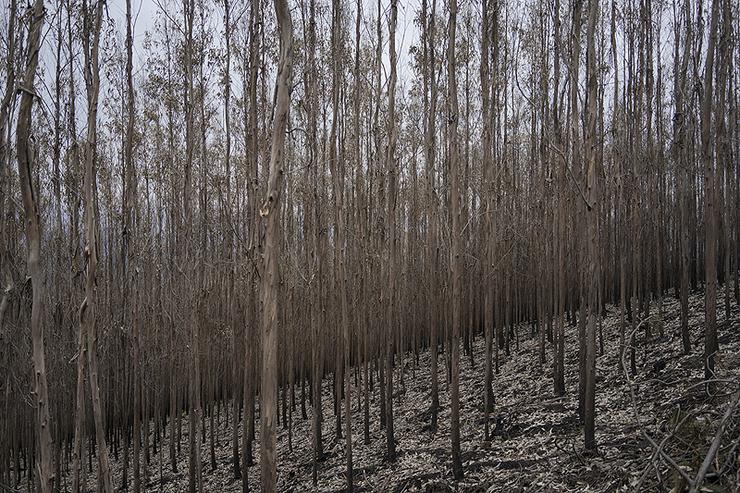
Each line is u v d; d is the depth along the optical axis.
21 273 11.62
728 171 18.36
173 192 15.83
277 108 6.52
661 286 19.61
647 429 9.32
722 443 6.39
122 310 16.88
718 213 16.83
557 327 14.55
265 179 12.05
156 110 16.77
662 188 19.64
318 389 14.35
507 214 21.86
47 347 13.55
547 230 17.52
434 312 14.88
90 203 8.55
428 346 26.95
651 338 15.52
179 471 18.61
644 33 19.48
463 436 13.40
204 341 15.05
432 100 15.76
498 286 20.50
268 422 6.29
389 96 13.22
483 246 19.02
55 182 14.22
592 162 9.28
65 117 13.80
